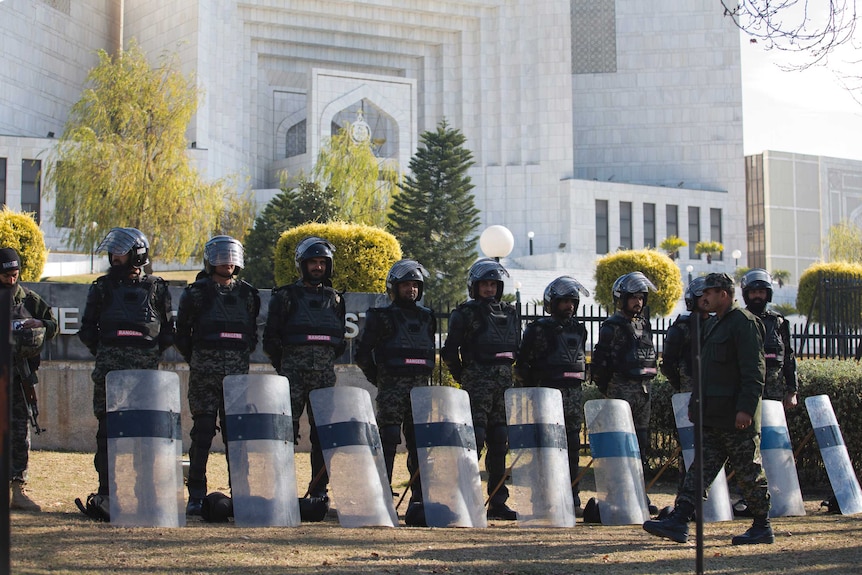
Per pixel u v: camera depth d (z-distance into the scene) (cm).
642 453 1048
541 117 7012
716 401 808
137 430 786
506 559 712
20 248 1575
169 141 4016
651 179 7638
